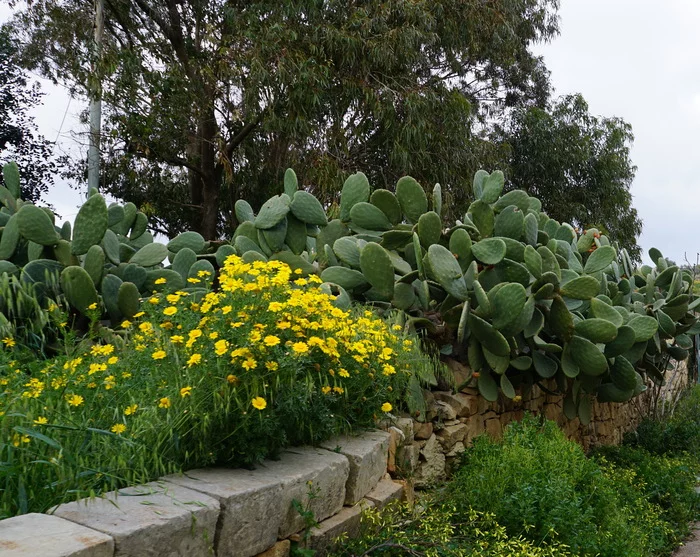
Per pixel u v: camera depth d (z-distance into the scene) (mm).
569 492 4242
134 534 2205
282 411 3154
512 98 23438
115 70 13688
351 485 3539
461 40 15969
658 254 9938
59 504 2396
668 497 6133
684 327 8602
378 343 4047
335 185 13492
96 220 5207
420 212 6059
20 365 3840
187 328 3279
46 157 17766
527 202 6406
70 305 5098
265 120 13477
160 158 15555
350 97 14062
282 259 6102
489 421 5652
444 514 3867
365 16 13820
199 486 2725
